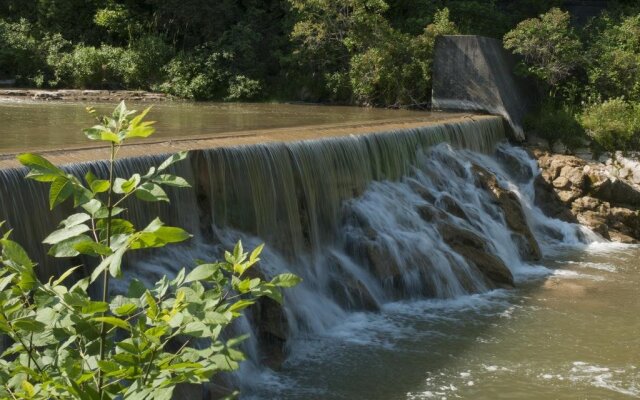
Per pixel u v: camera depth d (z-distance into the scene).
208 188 11.34
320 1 27.72
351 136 14.94
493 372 10.41
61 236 3.14
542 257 17.66
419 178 17.14
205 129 16.12
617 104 22.78
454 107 24.62
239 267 3.42
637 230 20.09
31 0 32.72
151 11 32.69
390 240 13.96
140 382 3.07
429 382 10.03
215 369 3.18
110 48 30.33
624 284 15.26
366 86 26.78
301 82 28.98
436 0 29.89
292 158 13.01
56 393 3.02
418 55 26.11
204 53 30.20
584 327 12.41
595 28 28.05
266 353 10.54
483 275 14.72
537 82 25.92
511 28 29.72
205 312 3.10
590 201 20.45
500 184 19.31
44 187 8.66
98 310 3.09
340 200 14.30
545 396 9.70
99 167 9.50
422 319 12.59
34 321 3.11
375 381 10.02
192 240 10.98
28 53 29.81
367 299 12.79
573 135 22.83
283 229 12.63
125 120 3.29
